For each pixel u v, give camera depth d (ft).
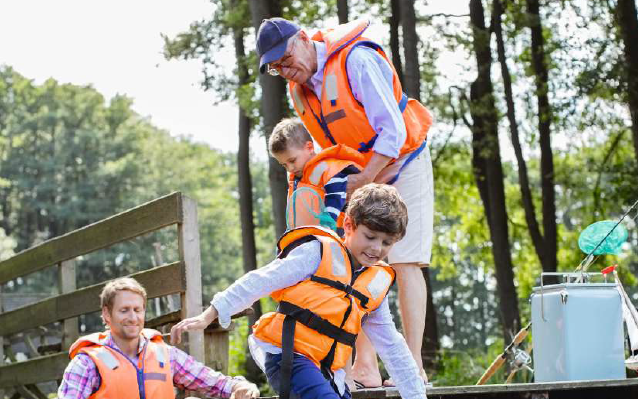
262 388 52.85
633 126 58.29
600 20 63.52
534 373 18.97
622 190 68.49
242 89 62.64
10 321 26.96
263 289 11.87
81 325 165.58
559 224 77.25
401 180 16.56
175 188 199.31
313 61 16.37
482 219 76.95
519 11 65.26
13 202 193.16
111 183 191.31
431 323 56.13
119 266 167.02
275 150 15.79
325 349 12.00
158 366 14.73
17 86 206.49
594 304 18.25
